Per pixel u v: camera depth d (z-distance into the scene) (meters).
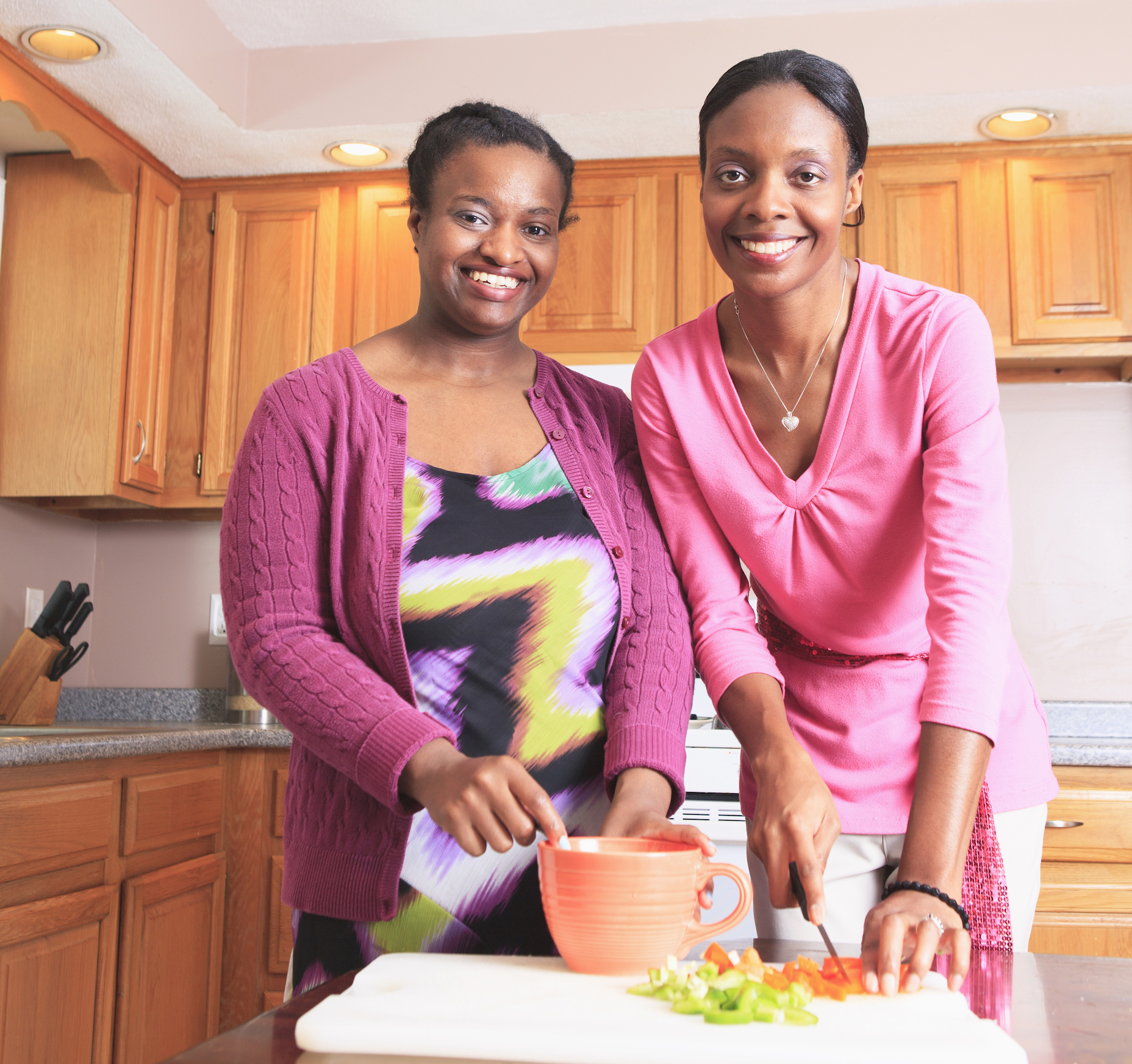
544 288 0.95
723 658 0.92
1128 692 2.49
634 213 2.55
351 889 0.79
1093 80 2.24
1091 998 0.61
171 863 2.06
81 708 2.79
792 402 1.03
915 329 0.97
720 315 1.08
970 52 2.29
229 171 2.67
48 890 1.72
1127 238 2.39
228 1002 2.21
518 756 0.82
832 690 1.08
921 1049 0.49
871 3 2.34
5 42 2.14
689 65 2.39
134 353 2.52
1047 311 2.39
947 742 0.81
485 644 0.84
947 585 0.88
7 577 2.54
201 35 2.31
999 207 2.44
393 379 0.93
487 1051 0.50
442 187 0.91
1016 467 2.57
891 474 0.99
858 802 1.05
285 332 2.62
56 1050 1.72
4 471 2.49
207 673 2.79
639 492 1.03
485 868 0.80
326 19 2.41
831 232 0.92
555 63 2.43
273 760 2.26
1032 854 1.08
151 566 2.84
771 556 1.05
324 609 0.86
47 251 2.53
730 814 1.93
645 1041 0.49
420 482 0.87
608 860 0.61
